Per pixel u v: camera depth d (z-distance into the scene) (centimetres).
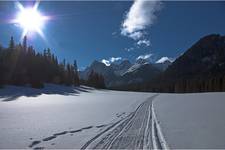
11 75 7431
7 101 4350
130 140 952
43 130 1218
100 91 11600
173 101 3544
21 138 1016
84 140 973
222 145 822
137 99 4909
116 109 2561
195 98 3956
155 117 1697
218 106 2234
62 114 2027
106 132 1155
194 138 938
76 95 7956
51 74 10131
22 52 8381
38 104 3538
